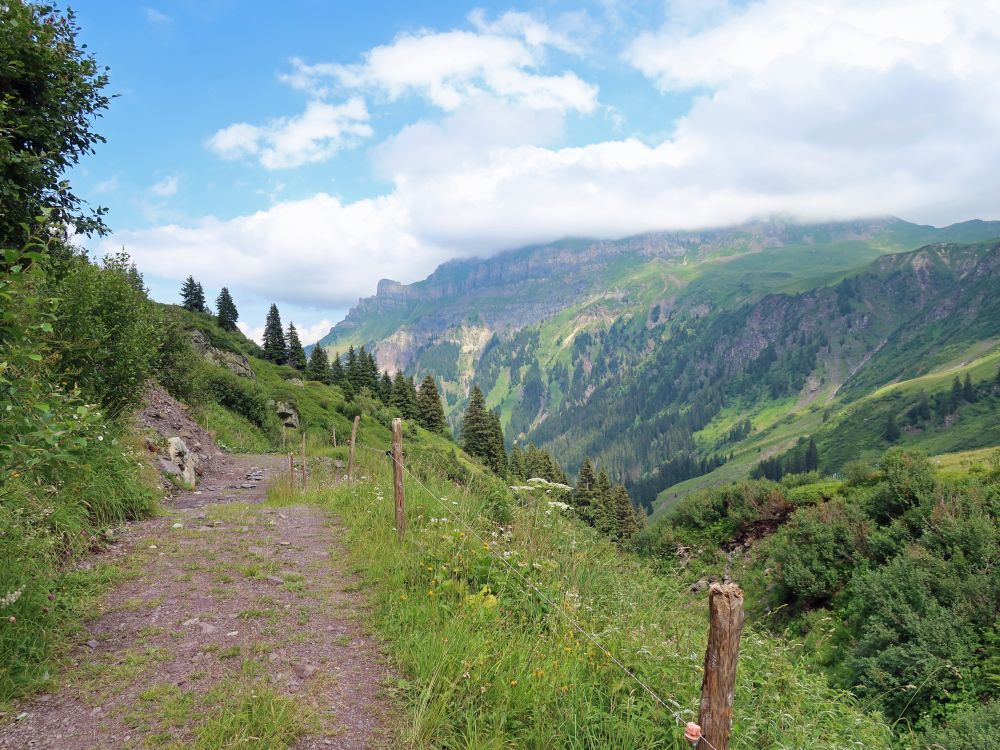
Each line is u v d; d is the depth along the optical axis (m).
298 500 12.85
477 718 3.93
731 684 2.74
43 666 4.32
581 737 3.78
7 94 8.16
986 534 11.43
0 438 3.93
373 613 5.79
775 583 15.61
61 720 3.79
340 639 5.24
